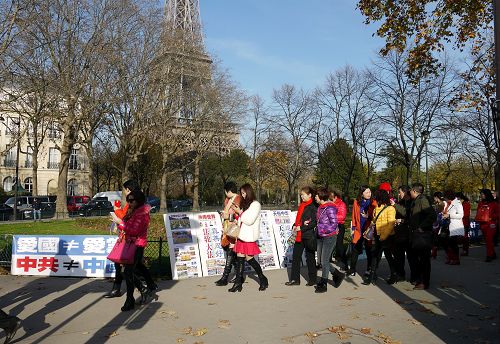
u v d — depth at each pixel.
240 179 58.84
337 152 34.03
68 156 31.38
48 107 24.30
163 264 9.84
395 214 8.60
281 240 10.70
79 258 9.05
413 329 5.65
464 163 44.00
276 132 45.12
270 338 5.29
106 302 6.98
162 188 42.09
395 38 13.28
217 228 9.75
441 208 12.29
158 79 29.97
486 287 8.23
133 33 26.22
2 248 10.13
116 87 26.23
